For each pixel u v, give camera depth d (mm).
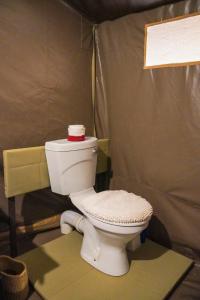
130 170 2016
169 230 1790
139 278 1454
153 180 1862
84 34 2074
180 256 1692
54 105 1931
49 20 1806
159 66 1739
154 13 1729
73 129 1729
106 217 1326
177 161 1716
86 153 1744
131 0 1675
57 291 1338
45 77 1838
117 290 1355
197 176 1628
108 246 1468
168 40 1675
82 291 1342
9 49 1609
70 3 1890
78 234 1939
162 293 1340
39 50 1773
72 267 1540
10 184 1545
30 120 1791
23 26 1662
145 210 1405
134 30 1854
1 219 1723
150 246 1812
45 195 1985
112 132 2121
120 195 1597
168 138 1748
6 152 1506
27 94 1747
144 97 1850
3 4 1550
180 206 1723
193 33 1558
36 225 1947
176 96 1677
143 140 1896
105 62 2102
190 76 1602
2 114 1634
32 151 1648
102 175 2238
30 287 1396
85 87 2156
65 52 1945
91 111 2254
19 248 1756
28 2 1670
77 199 1702
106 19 2033
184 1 1585
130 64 1911
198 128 1598
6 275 1229
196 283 1462
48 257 1635
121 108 2020
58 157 1630
